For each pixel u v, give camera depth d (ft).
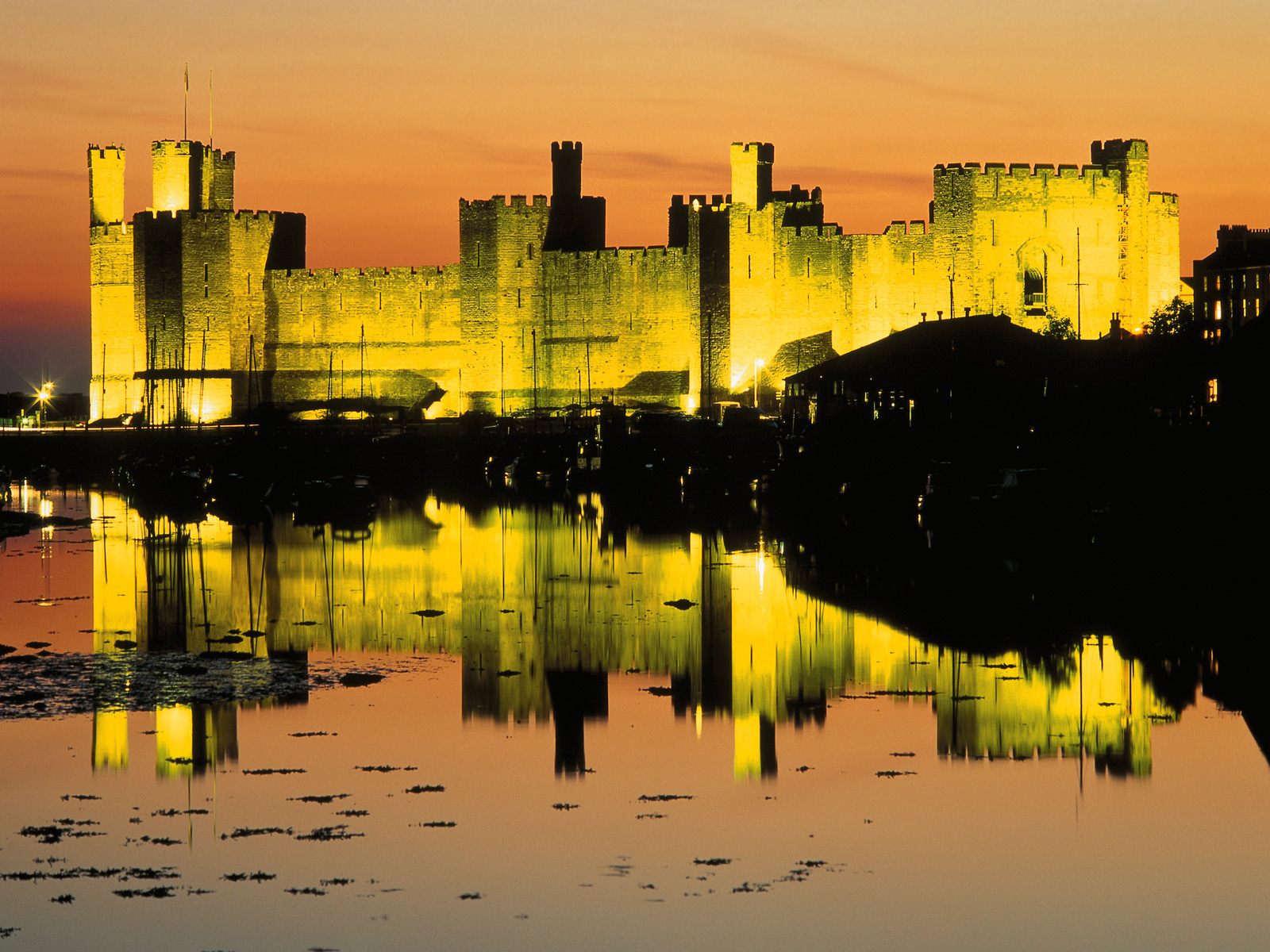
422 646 441.68
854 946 252.21
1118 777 319.47
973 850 285.43
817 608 487.20
